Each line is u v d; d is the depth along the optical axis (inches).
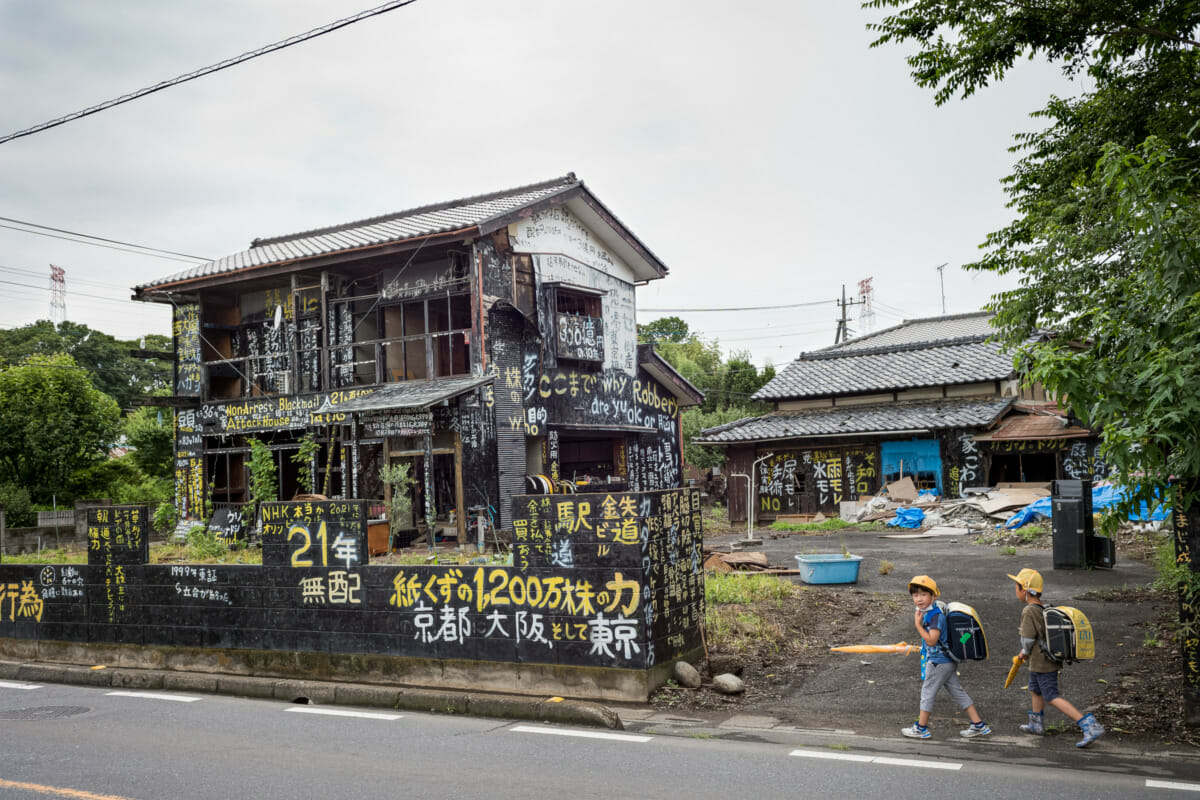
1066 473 868.0
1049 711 271.0
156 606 381.4
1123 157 235.5
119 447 1530.5
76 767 237.3
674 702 291.4
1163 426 215.8
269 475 838.5
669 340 2380.7
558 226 868.0
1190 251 225.6
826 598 453.4
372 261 800.3
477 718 291.1
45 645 410.3
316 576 346.9
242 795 210.2
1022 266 385.4
